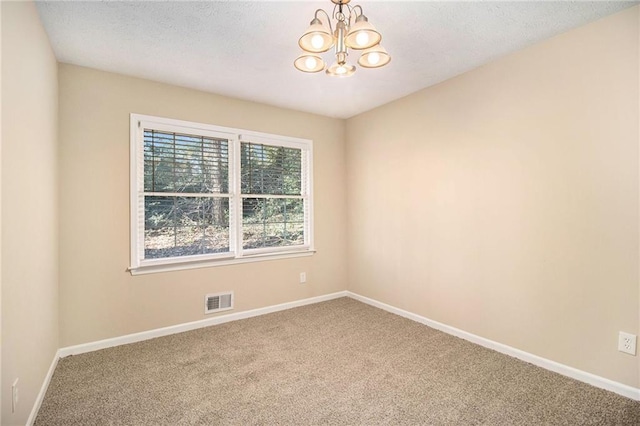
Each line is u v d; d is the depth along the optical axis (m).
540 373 2.29
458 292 2.96
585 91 2.14
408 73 2.87
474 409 1.90
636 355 1.95
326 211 4.16
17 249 1.52
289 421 1.80
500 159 2.61
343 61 1.70
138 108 2.91
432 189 3.18
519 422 1.78
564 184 2.25
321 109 3.88
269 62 2.63
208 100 3.28
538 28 2.17
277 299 3.74
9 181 1.42
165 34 2.20
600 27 2.07
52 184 2.31
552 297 2.32
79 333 2.64
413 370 2.36
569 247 2.23
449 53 2.51
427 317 3.26
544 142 2.34
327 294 4.16
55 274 2.41
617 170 2.01
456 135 2.95
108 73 2.78
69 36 2.21
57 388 2.12
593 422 1.77
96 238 2.72
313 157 4.04
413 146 3.38
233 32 2.19
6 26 1.39
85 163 2.67
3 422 1.35
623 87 1.98
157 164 3.03
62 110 2.58
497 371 2.33
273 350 2.71
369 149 3.94
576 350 2.21
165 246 3.09
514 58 2.50
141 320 2.92
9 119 1.42
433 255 3.19
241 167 3.52
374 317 3.50
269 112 3.69
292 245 3.92
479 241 2.78
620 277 2.01
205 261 3.24
